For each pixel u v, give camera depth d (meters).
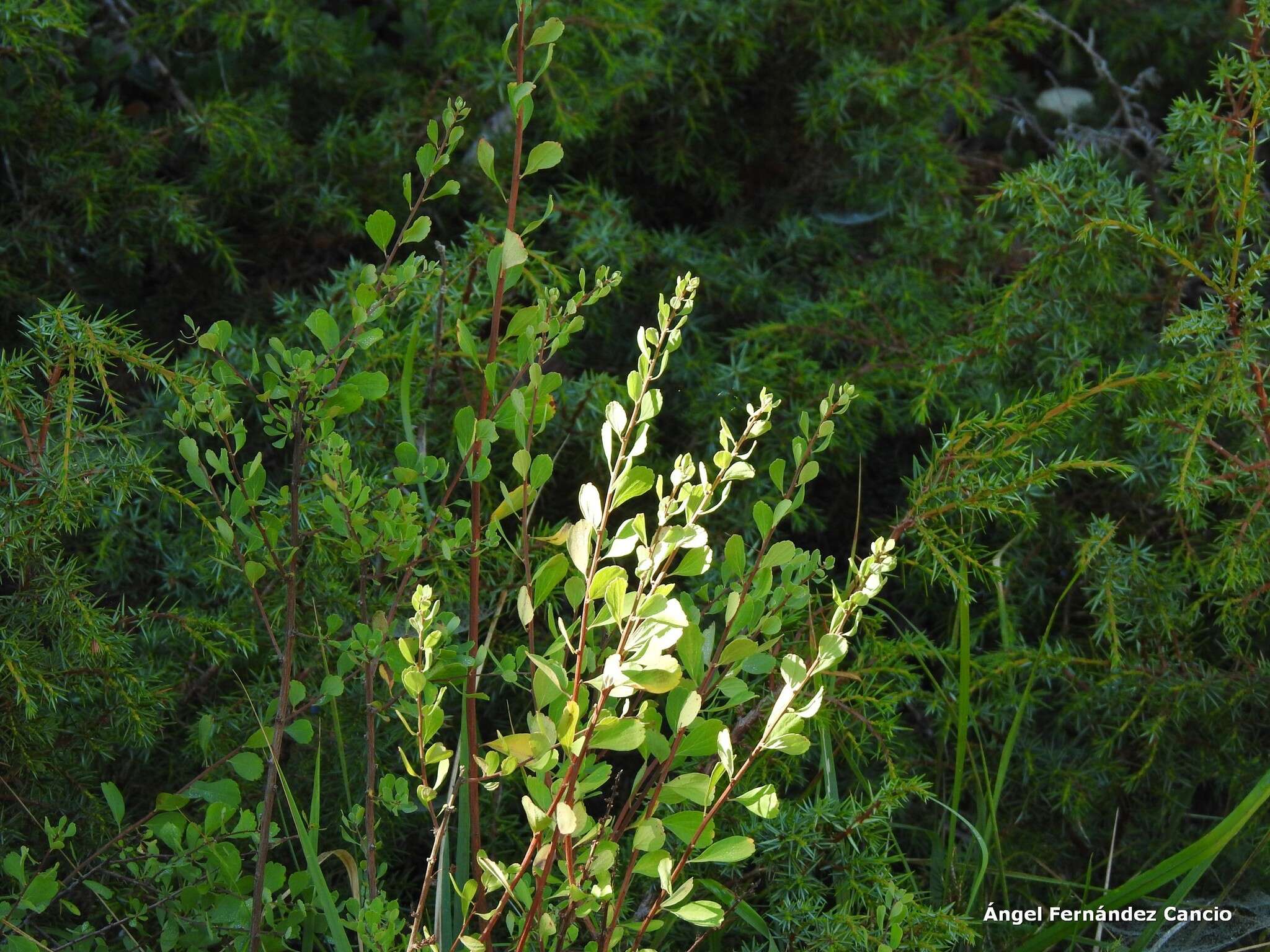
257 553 1.41
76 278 2.38
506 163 2.56
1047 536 2.28
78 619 1.55
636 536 1.08
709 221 2.94
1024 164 3.24
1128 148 3.17
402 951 1.30
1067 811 1.97
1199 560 2.05
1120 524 2.29
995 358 2.20
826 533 2.53
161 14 2.59
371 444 1.94
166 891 1.37
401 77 2.78
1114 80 3.10
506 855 1.82
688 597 1.31
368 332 1.31
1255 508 1.86
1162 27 3.33
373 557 1.69
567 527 1.30
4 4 2.03
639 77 2.54
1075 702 2.03
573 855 1.20
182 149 2.68
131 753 1.75
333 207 2.49
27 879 1.53
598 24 2.47
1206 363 1.90
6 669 1.53
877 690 1.78
